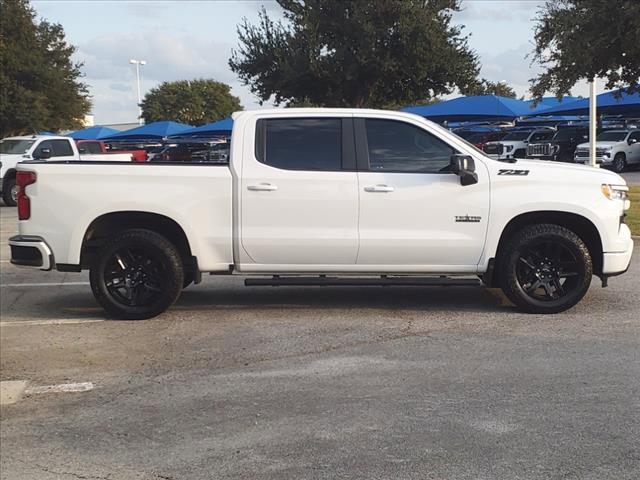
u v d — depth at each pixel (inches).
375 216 260.2
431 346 231.0
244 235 261.4
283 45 1147.9
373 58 1093.8
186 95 3245.6
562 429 165.0
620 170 1216.2
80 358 226.2
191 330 256.2
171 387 198.4
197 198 261.1
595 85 781.9
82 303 305.1
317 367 212.2
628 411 174.9
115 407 185.2
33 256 264.5
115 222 272.2
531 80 670.5
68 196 261.7
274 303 297.1
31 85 1539.1
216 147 1236.5
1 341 245.9
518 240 262.5
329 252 262.1
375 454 154.4
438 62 1125.1
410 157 264.5
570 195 261.4
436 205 260.2
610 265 266.1
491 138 1455.5
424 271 266.1
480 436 162.1
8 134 1582.2
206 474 147.9
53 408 185.6
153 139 1681.8
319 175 259.8
